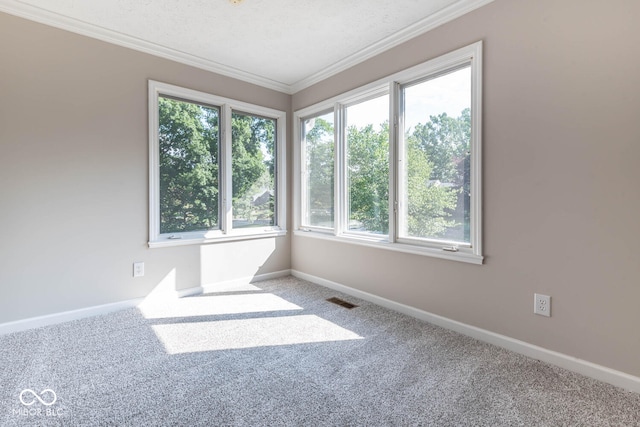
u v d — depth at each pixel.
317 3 2.22
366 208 3.07
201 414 1.43
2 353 1.95
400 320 2.53
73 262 2.49
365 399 1.54
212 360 1.90
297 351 2.02
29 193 2.30
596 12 1.65
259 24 2.49
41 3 2.22
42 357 1.91
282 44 2.81
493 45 2.05
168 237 3.02
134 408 1.46
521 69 1.93
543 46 1.83
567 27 1.75
